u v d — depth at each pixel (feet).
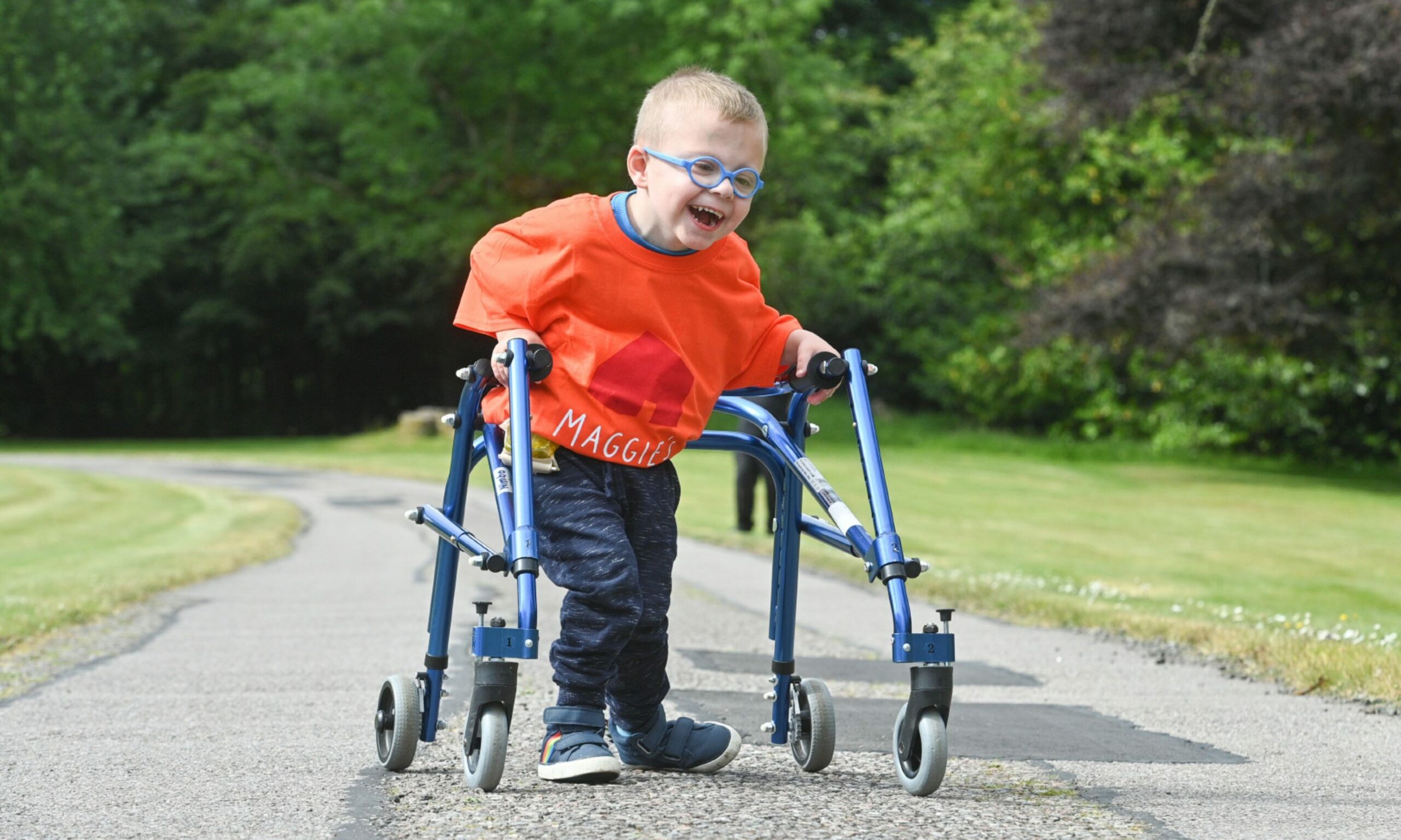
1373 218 58.54
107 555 32.04
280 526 39.47
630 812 8.39
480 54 94.43
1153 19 60.13
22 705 13.37
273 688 14.47
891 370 108.06
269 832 8.24
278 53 103.30
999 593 23.21
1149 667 16.81
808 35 116.67
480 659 8.76
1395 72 50.03
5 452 87.92
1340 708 13.78
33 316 100.27
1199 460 77.97
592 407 9.12
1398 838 8.29
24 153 100.53
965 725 12.48
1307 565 32.89
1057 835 7.99
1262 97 53.83
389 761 9.87
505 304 9.23
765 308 9.68
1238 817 8.75
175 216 115.55
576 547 8.96
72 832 8.31
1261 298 56.34
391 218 96.48
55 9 103.14
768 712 12.78
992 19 96.99
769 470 10.20
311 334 120.37
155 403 127.75
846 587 25.52
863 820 8.21
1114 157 80.59
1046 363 81.61
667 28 95.55
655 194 8.93
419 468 67.92
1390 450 76.48
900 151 108.99
